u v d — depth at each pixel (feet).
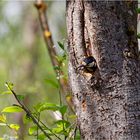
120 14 12.78
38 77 45.16
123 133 12.70
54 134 13.82
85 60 12.79
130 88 12.74
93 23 12.80
